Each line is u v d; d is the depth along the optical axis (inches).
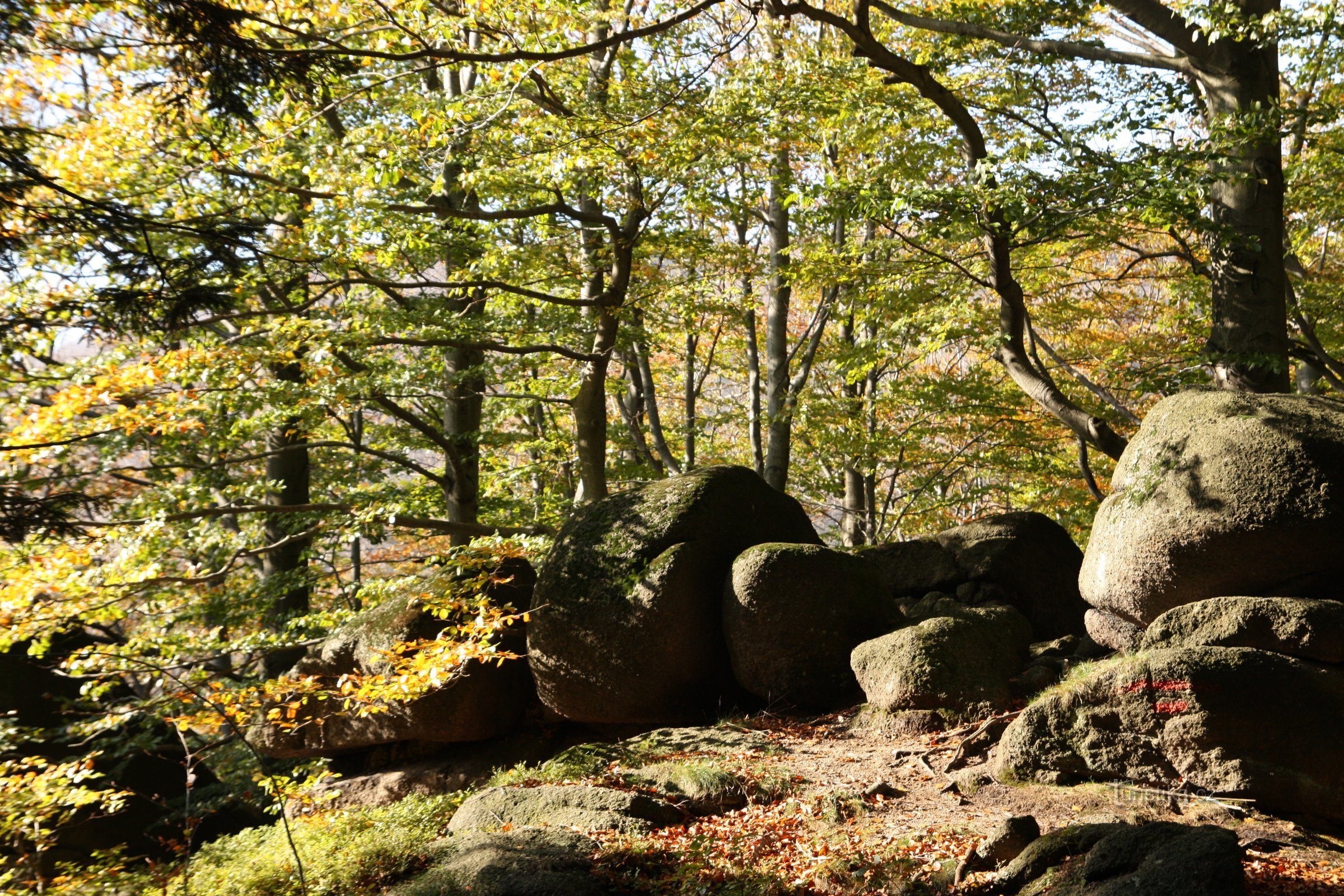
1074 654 369.1
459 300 571.5
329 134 476.7
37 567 335.3
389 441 726.5
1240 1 437.1
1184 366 542.9
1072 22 484.7
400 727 437.4
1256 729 234.2
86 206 223.0
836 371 708.0
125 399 346.0
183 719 305.6
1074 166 435.5
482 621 328.5
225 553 507.2
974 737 292.8
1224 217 462.6
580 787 277.9
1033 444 740.0
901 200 417.7
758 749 322.0
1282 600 259.3
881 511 949.8
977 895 200.1
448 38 377.7
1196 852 173.8
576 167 465.1
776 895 215.3
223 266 255.4
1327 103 565.9
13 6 239.8
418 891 227.1
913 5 626.2
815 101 500.4
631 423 812.0
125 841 408.2
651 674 378.0
